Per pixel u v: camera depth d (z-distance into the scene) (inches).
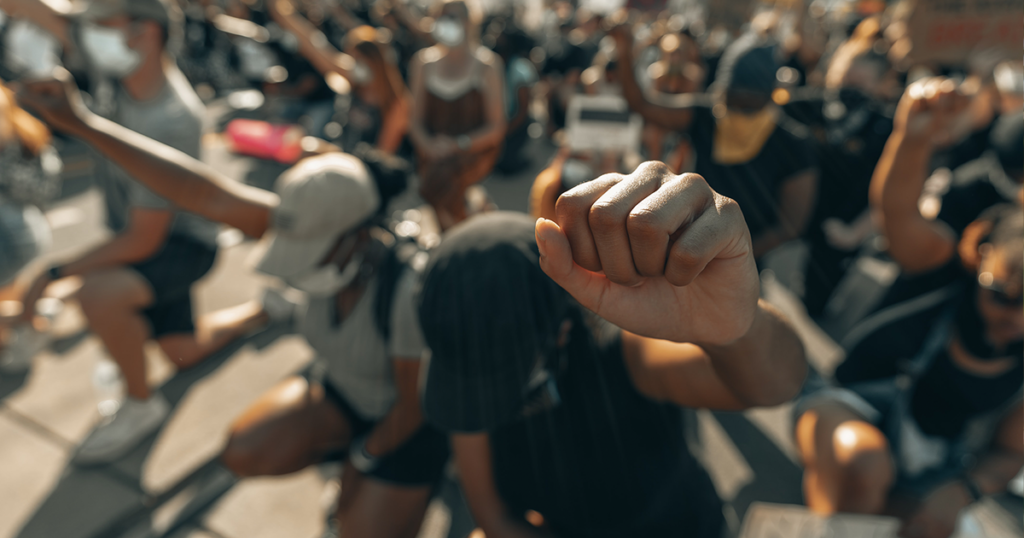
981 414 60.5
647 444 41.9
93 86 75.2
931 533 58.4
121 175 72.0
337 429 64.9
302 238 51.9
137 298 76.9
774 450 88.6
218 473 82.5
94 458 79.4
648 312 21.5
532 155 226.5
